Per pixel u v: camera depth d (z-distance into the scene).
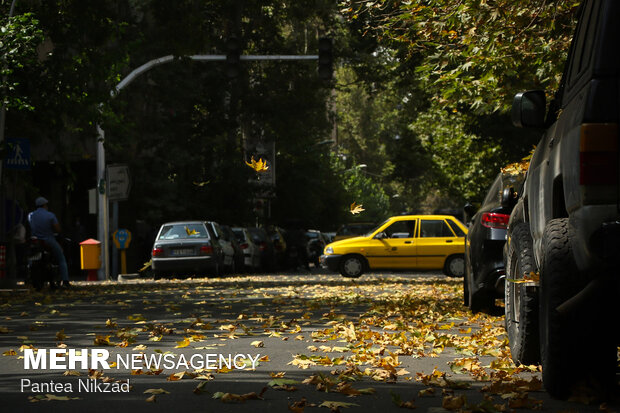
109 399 6.43
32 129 23.61
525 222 8.05
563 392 6.31
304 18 44.75
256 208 43.84
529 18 12.20
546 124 7.59
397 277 27.64
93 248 29.23
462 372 7.77
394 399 6.17
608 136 5.55
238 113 42.19
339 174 75.88
